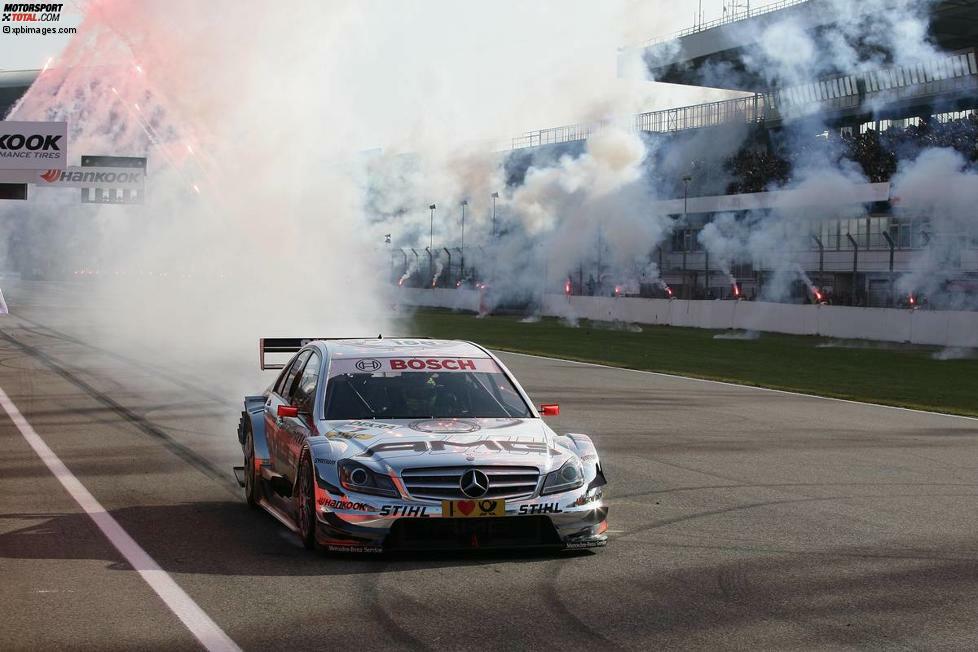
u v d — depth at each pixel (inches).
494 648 269.3
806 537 412.5
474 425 390.0
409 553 374.0
